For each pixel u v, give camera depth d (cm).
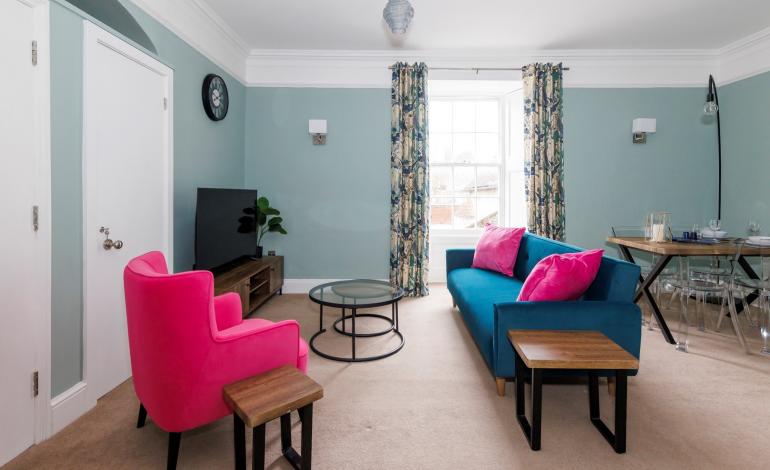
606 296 189
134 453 151
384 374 221
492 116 466
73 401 172
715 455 150
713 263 375
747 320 315
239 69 389
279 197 417
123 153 208
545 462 146
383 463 146
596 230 414
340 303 238
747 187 377
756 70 364
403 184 400
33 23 153
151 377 128
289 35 364
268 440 160
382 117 412
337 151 414
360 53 399
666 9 314
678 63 402
